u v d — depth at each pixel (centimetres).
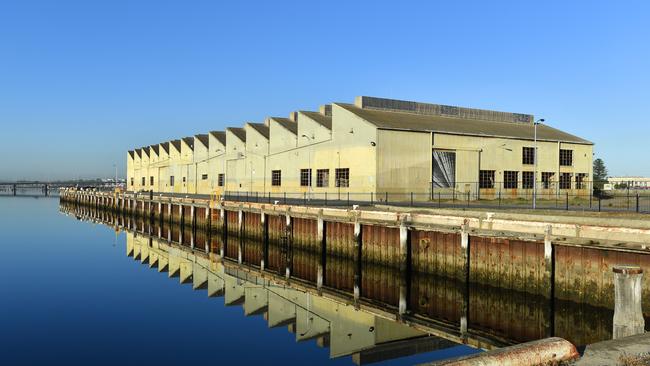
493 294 2514
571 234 2200
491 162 5725
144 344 2056
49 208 11919
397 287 3022
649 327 1939
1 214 9788
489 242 2542
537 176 6131
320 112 6544
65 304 2748
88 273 3738
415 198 5169
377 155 4959
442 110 6806
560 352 900
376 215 3203
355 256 3338
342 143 5409
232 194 7625
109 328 2294
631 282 1147
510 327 2214
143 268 4000
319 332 2222
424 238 2892
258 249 4612
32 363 1814
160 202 7044
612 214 2919
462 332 2153
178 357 1892
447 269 2752
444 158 5384
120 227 7550
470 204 4628
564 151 6456
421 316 2442
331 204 4688
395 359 1833
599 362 912
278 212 4259
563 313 2223
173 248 5262
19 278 3481
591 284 2131
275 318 2480
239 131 7856
